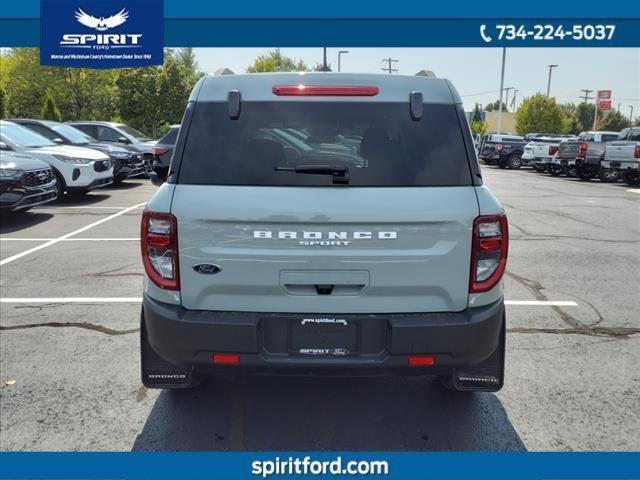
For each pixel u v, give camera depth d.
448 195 2.82
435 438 3.29
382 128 2.95
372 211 2.77
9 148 12.02
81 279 6.45
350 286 2.84
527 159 27.30
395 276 2.82
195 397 3.71
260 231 2.79
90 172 12.58
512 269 7.11
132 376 3.99
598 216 11.65
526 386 3.88
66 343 4.57
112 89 37.66
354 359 2.85
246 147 2.91
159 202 2.85
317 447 3.20
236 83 3.05
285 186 2.83
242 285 2.84
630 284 6.45
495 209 2.84
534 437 3.30
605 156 19.08
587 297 5.92
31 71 40.22
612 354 4.43
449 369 2.91
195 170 2.89
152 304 2.92
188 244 2.82
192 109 3.01
